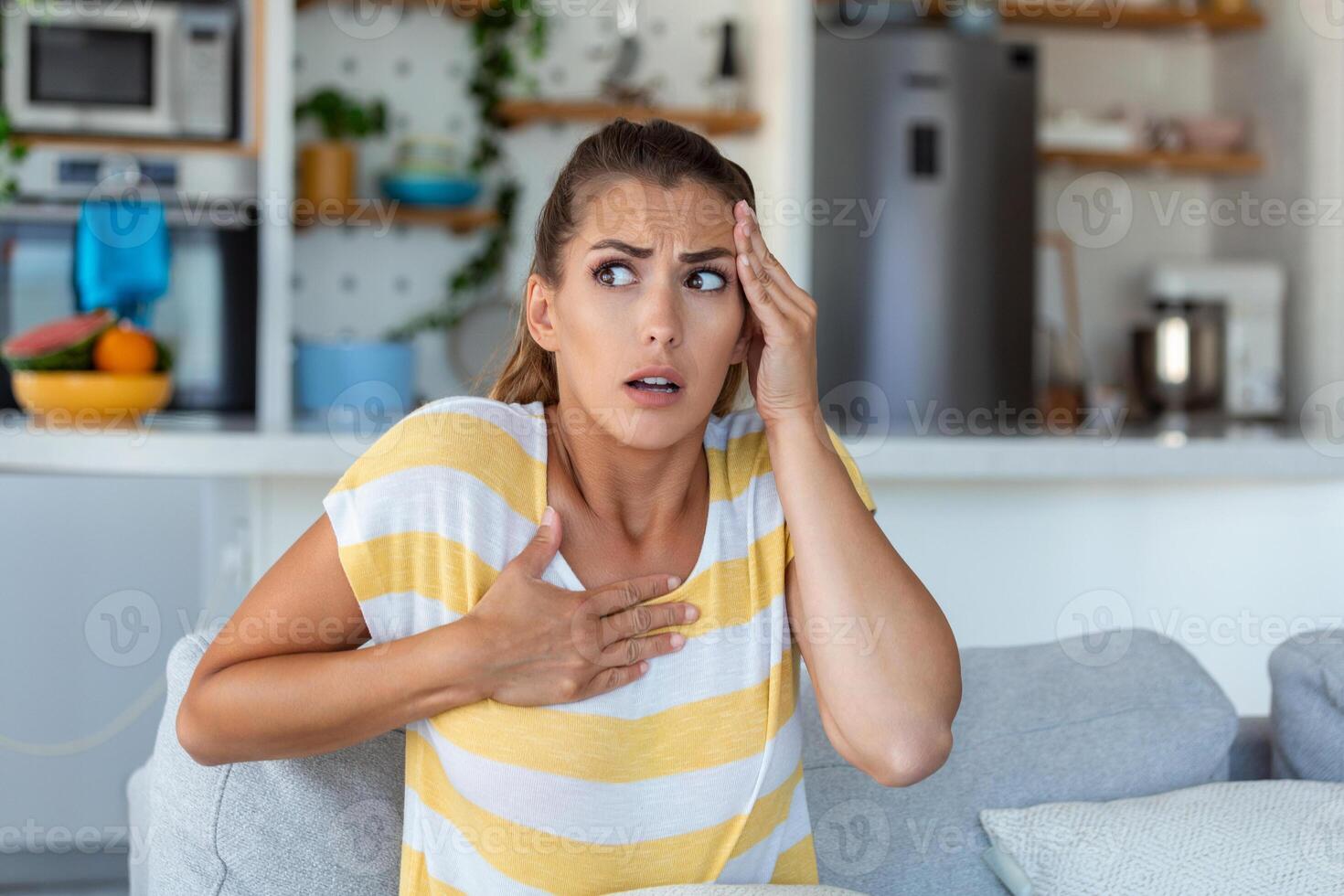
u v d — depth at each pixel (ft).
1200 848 3.42
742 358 3.13
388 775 3.23
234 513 8.43
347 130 12.10
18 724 8.38
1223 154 13.53
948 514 8.46
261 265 9.84
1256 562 8.91
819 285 11.92
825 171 11.91
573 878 2.80
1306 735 4.11
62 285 10.07
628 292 2.81
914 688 2.94
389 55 12.44
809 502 2.95
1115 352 14.12
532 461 2.94
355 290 12.41
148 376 7.92
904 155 12.03
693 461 2.97
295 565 2.81
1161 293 12.73
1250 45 13.67
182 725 2.79
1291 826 3.46
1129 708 4.01
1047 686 4.05
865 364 12.01
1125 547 8.72
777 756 2.93
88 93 10.37
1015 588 8.57
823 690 3.00
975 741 3.83
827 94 11.90
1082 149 13.07
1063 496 8.62
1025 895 3.52
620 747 2.77
